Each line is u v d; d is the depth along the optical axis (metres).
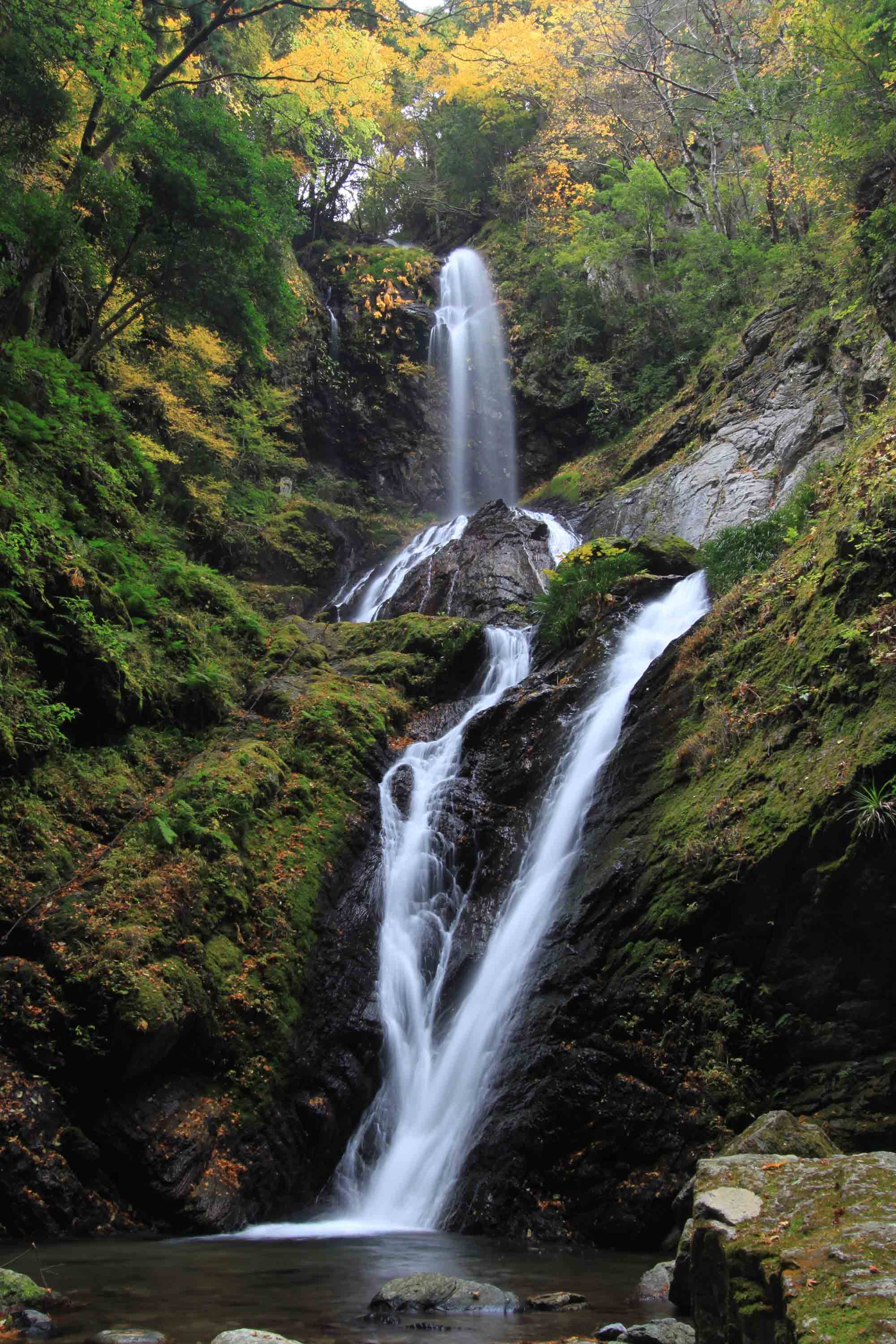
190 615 16.02
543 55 33.53
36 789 10.90
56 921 9.17
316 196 36.25
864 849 7.74
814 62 18.95
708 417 22.88
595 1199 8.09
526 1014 9.69
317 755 13.50
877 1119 7.38
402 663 16.39
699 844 9.24
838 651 9.19
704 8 27.69
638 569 16.52
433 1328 4.91
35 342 15.76
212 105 16.67
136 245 15.95
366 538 26.83
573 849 11.24
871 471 10.45
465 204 39.38
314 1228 8.60
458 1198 8.70
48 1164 8.03
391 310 32.16
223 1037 9.42
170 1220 8.27
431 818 12.92
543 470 31.09
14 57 13.85
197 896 10.23
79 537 13.61
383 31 22.66
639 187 29.00
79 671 12.14
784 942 8.34
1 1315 5.02
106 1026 8.55
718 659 11.30
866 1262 3.22
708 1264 3.96
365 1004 10.70
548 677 14.84
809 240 22.22
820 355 20.42
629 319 29.81
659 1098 8.29
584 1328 4.93
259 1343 4.17
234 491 24.03
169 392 20.83
